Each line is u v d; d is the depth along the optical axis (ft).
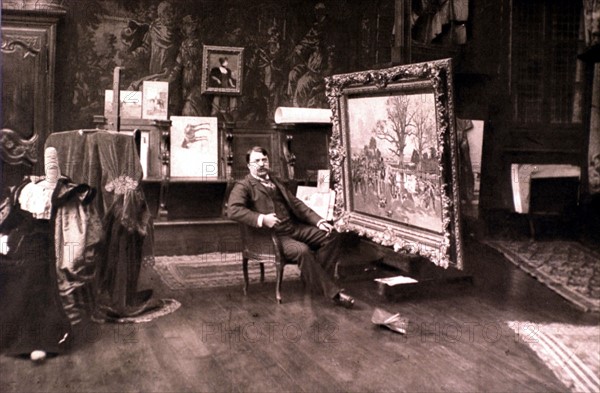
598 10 20.67
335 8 23.44
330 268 17.65
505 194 22.11
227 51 22.59
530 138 22.25
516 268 18.12
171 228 20.63
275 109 23.54
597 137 21.06
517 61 22.44
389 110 16.81
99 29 21.62
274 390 10.82
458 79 22.67
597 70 21.13
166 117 22.34
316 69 23.68
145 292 15.72
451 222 15.21
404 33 21.29
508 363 11.99
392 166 17.20
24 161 19.75
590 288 15.71
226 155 22.27
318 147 22.99
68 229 13.84
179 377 11.22
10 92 19.89
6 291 12.91
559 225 21.45
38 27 20.20
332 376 11.41
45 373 11.32
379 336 13.67
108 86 21.84
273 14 23.15
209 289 17.04
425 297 16.61
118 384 10.92
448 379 11.27
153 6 22.11
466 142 21.74
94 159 15.14
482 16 22.39
